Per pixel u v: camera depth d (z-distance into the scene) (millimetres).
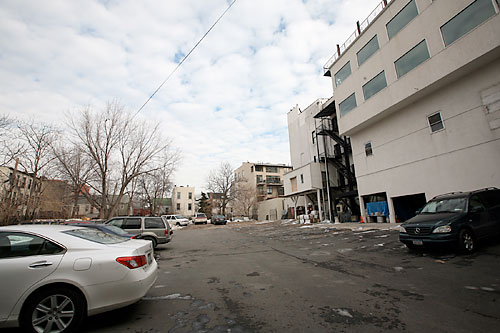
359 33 18719
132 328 3297
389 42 15438
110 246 3711
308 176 26984
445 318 3213
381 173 17000
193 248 11562
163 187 41281
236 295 4539
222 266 7203
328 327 3125
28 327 2980
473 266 5375
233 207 56375
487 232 6957
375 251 7992
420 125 14367
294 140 36188
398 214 16812
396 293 4223
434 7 12750
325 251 8711
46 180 21875
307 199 31594
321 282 5109
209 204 59594
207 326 3289
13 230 3424
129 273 3482
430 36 12922
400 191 15523
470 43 11180
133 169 23594
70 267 3256
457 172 12445
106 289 3314
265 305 3980
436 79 12602
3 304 2957
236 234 18172
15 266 3111
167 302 4266
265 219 49094
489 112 11273
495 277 4605
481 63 11328
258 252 9461
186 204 72375
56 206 22031
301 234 14891
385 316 3367
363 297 4129
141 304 4180
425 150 14055
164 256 9477
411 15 14070
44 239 3436
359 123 17906
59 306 3133
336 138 25547
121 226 10867
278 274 5953
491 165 11141
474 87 11836
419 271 5406
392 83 15188
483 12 10812
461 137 12320
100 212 21594
